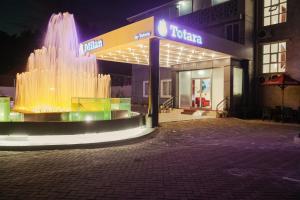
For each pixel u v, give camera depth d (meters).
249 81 21.48
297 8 19.69
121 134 11.51
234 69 20.84
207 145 10.12
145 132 12.15
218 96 21.08
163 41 14.93
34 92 16.50
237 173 6.54
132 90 31.72
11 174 6.29
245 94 21.56
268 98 21.22
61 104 16.17
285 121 18.16
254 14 22.08
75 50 20.58
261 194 5.16
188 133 12.93
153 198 4.91
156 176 6.24
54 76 16.61
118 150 9.14
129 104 14.15
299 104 19.53
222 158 8.09
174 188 5.44
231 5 21.88
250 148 9.60
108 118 12.20
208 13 23.44
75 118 11.48
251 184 5.73
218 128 14.70
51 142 9.55
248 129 14.48
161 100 27.31
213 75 21.48
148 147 9.70
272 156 8.38
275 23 21.00
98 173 6.44
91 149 9.23
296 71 19.72
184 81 23.72
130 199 4.85
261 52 21.77
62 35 20.78
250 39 21.62
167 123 16.17
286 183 5.82
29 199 4.80
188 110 21.78
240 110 20.70
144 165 7.22
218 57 20.30
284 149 9.44
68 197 4.91
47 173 6.39
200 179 6.04
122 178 6.07
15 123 10.41
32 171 6.54
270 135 12.54
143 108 26.66
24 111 13.79
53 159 7.76
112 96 37.47
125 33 15.91
